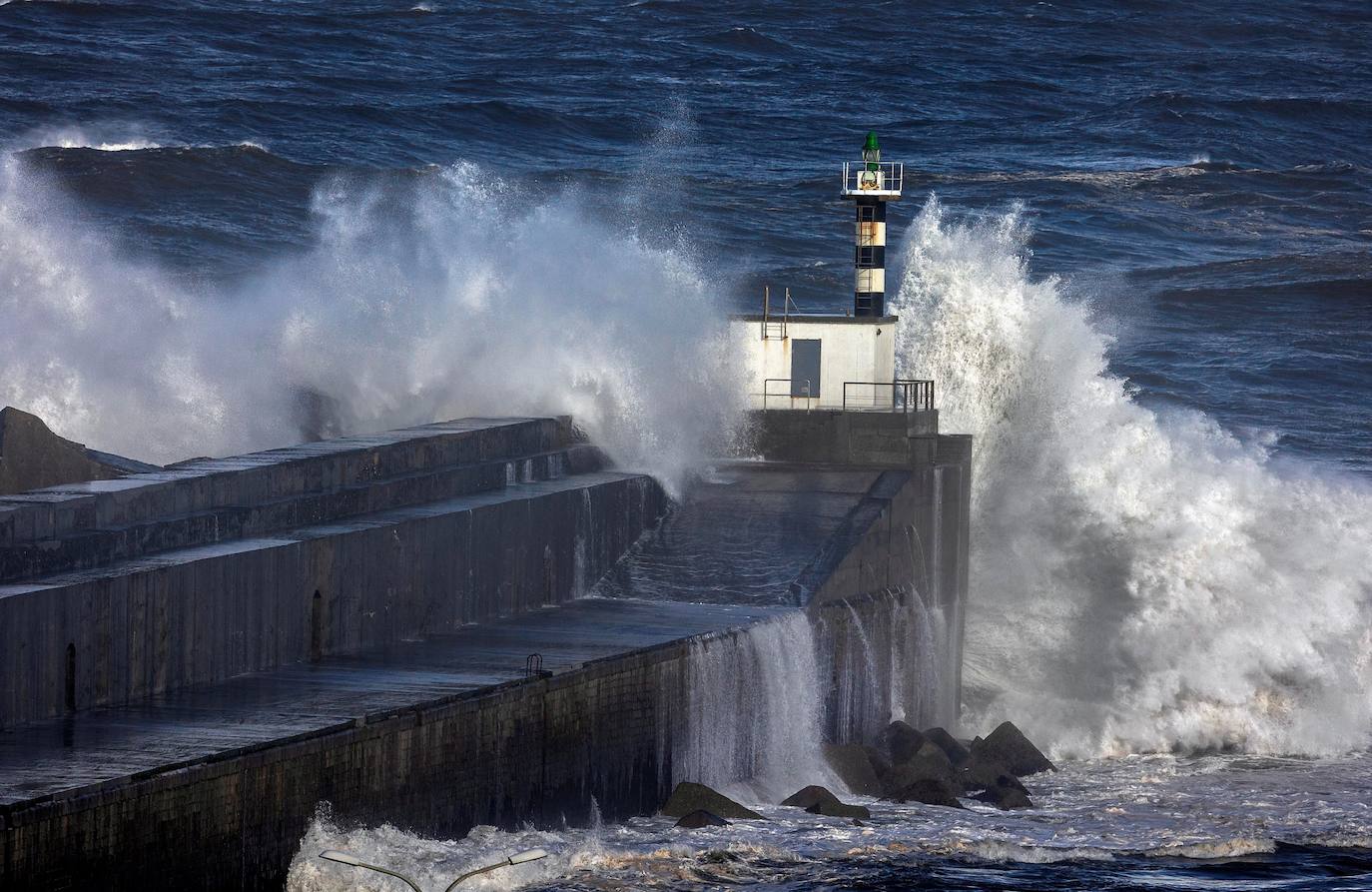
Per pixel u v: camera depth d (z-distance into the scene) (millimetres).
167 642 71875
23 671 65625
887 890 74000
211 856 61500
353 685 73812
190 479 79438
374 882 64875
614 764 80188
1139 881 77062
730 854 76062
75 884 56875
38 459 90312
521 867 70062
